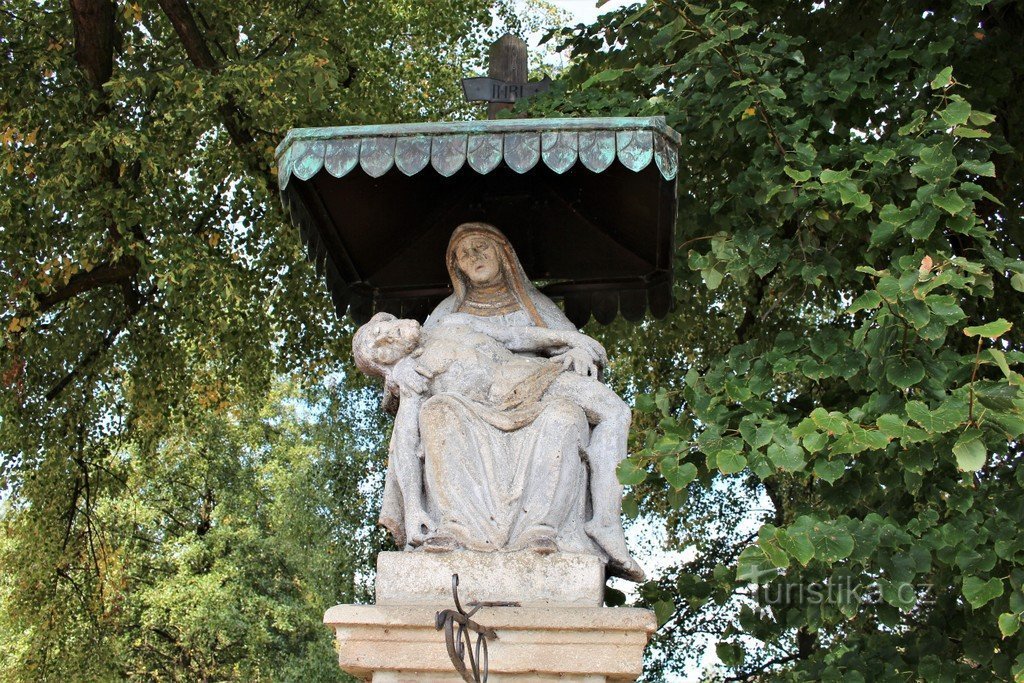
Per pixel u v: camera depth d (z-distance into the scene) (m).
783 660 12.82
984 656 6.58
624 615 5.18
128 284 13.91
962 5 7.37
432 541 5.49
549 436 5.66
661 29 7.30
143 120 12.59
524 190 7.20
